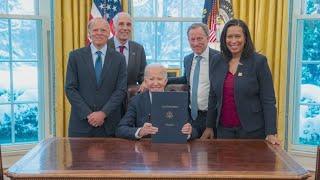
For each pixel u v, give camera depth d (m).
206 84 2.74
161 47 4.09
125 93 2.74
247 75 2.34
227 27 2.38
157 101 2.20
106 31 2.71
